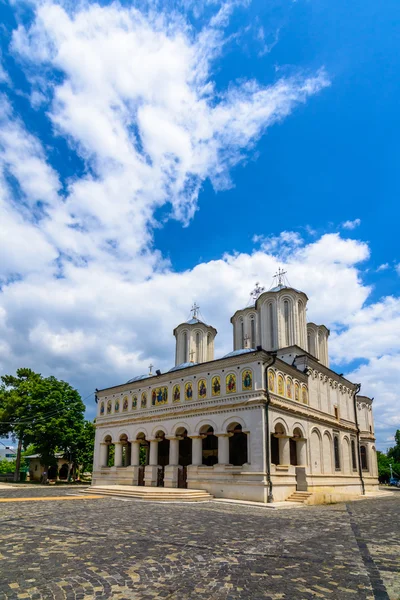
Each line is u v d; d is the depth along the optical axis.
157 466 38.72
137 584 8.66
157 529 15.40
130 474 41.19
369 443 51.75
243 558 11.08
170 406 38.56
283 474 31.80
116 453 43.94
